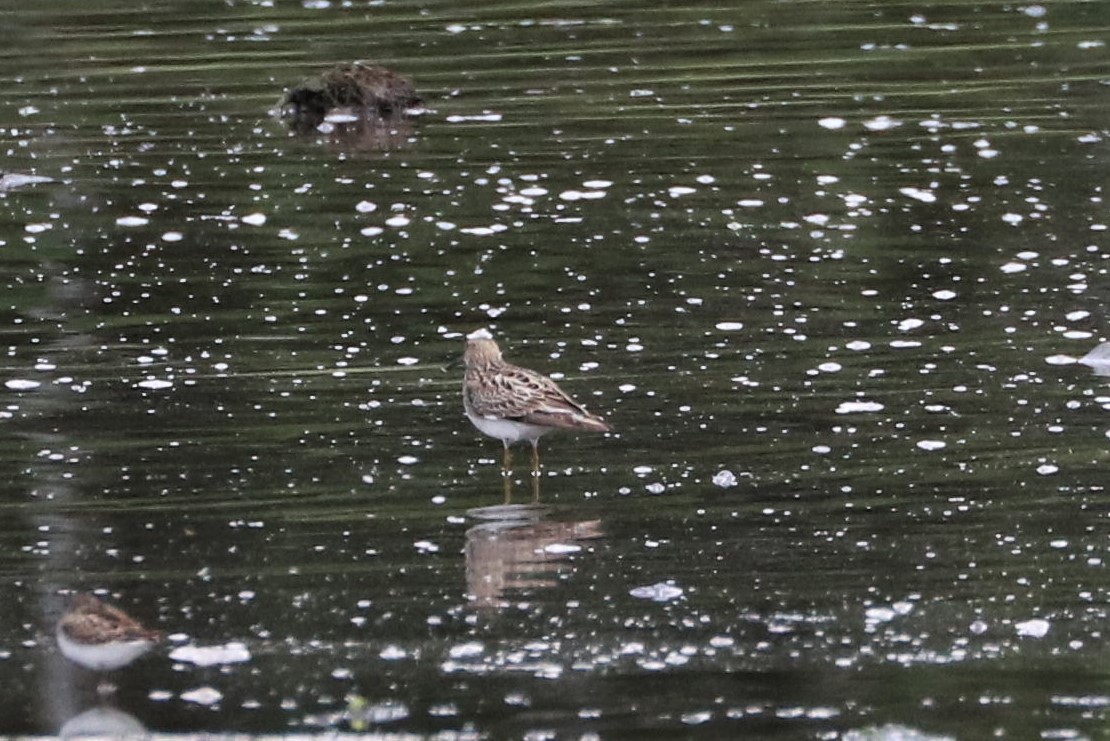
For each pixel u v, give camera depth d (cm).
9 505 1381
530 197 2131
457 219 2058
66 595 1244
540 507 1370
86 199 2152
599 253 1941
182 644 1176
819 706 1084
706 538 1311
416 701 1100
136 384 1616
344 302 1812
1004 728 1053
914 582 1241
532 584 1251
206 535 1332
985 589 1230
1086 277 1836
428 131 2444
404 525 1344
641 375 1617
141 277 1888
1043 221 2006
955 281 1836
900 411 1530
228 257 1948
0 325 1756
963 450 1453
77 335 1734
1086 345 1666
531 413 1404
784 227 2012
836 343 1684
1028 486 1387
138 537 1329
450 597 1232
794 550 1290
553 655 1154
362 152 2345
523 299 1809
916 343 1680
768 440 1480
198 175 2252
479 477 1428
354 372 1641
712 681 1119
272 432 1513
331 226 2042
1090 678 1112
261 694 1112
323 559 1291
